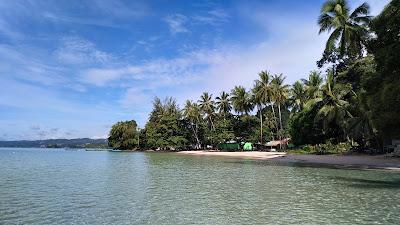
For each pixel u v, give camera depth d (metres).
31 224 12.49
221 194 18.89
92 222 12.83
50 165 43.78
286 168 35.62
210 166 40.19
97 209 15.02
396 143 48.97
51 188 21.41
